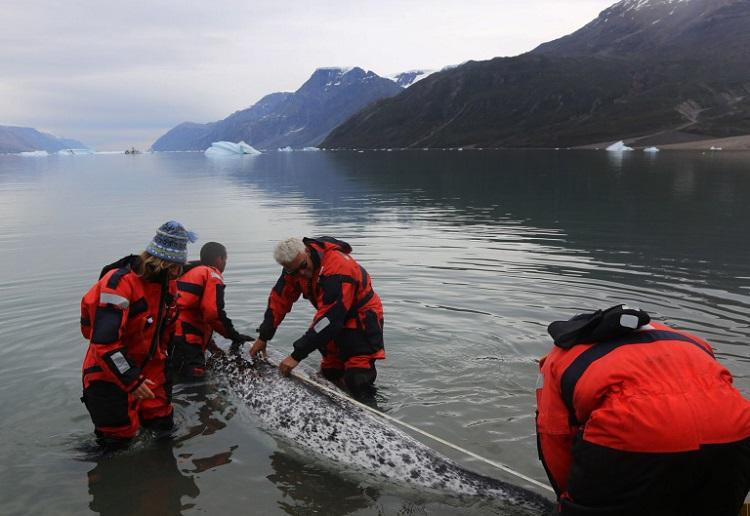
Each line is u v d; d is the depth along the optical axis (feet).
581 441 8.19
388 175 105.29
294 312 22.47
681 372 7.82
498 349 18.53
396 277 26.91
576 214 46.60
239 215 50.72
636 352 8.11
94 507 11.32
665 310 21.34
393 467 12.44
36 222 48.42
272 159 236.02
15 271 29.66
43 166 203.41
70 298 24.50
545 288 24.73
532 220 43.98
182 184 95.66
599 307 22.04
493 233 38.47
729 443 7.45
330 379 17.58
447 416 14.53
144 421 14.20
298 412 14.62
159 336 13.99
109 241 38.63
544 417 9.05
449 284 25.63
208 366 18.01
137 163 231.09
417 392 15.88
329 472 12.64
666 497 7.72
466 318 21.33
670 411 7.47
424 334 19.88
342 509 11.28
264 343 17.63
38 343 19.42
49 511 11.18
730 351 17.38
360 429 13.47
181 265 13.34
